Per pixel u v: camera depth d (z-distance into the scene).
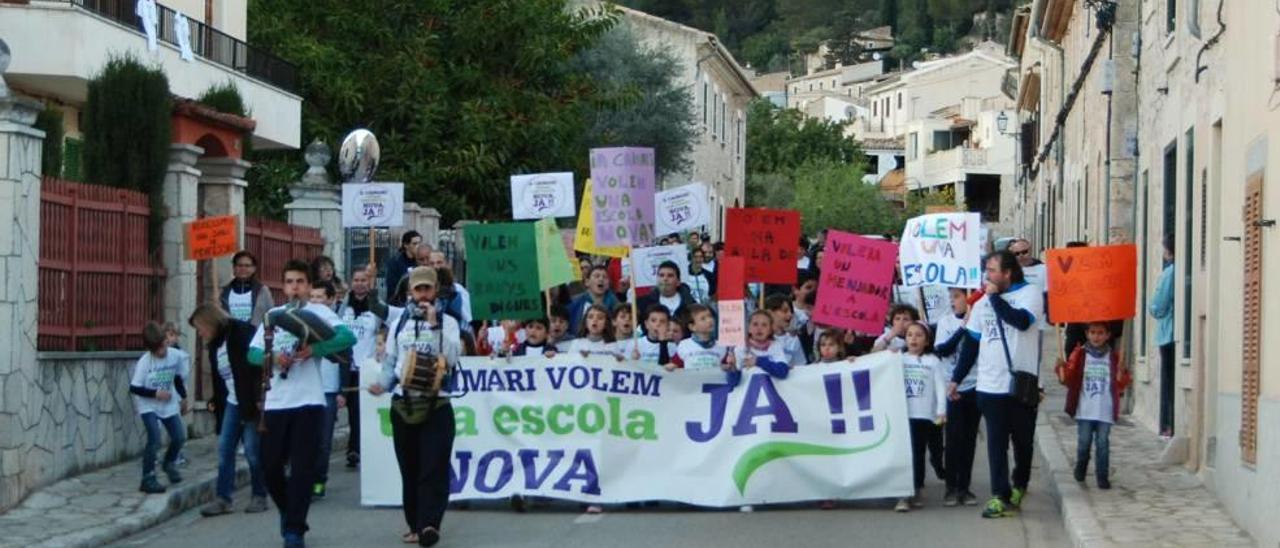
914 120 107.38
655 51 48.97
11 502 13.88
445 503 12.55
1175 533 12.30
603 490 14.36
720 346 14.67
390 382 12.56
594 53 46.62
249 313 16.84
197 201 19.61
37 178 14.42
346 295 17.33
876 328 15.12
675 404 14.45
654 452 14.42
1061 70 39.22
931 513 14.12
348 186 20.72
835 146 93.56
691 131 48.88
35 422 14.42
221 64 28.19
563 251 15.57
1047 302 14.85
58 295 15.33
